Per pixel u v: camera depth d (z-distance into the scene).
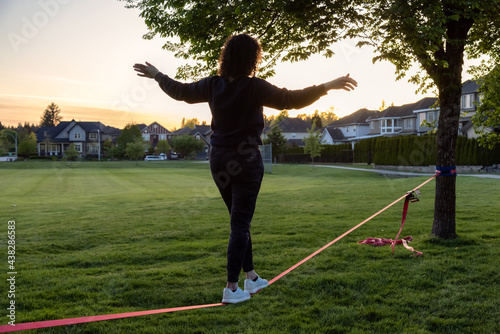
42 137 54.69
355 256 4.59
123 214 9.49
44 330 2.66
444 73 5.05
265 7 4.64
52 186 20.62
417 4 4.16
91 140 55.84
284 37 5.62
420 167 29.89
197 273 4.07
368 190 14.39
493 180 16.69
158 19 5.16
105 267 4.46
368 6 4.68
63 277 4.02
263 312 2.98
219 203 11.63
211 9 4.97
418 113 46.66
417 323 2.78
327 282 3.63
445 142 5.31
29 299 3.31
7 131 47.38
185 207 10.77
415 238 5.53
